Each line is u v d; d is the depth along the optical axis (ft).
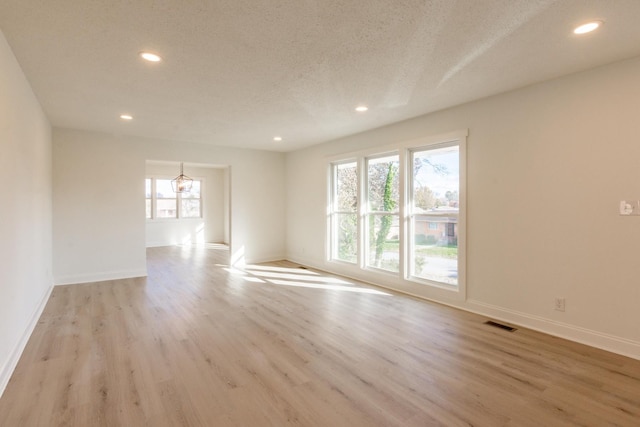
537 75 10.14
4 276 7.90
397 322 11.82
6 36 7.77
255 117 14.79
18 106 9.25
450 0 6.45
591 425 6.34
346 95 11.89
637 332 9.00
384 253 17.28
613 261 9.37
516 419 6.51
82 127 16.70
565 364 8.69
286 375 8.19
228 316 12.46
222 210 37.35
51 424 6.35
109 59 9.02
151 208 33.45
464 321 11.87
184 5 6.61
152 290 16.14
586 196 9.84
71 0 6.42
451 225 13.92
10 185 8.46
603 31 7.59
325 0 6.46
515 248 11.50
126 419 6.50
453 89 11.30
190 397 7.26
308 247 22.50
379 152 16.79
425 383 7.82
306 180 22.57
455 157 13.75
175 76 10.16
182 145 20.48
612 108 9.31
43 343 10.02
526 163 11.14
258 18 7.07
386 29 7.51
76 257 17.33
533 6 6.63
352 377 8.10
